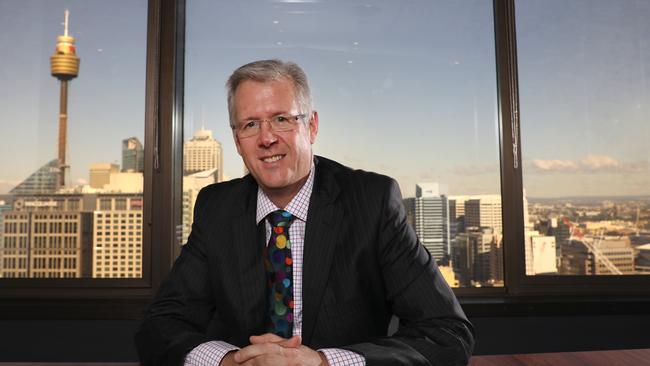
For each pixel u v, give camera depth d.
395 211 1.17
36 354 2.13
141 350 1.08
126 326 2.16
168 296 1.20
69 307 2.14
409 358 0.90
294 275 1.15
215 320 1.31
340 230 1.14
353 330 1.11
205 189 1.37
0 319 2.13
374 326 1.16
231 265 1.18
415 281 1.10
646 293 2.33
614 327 2.19
